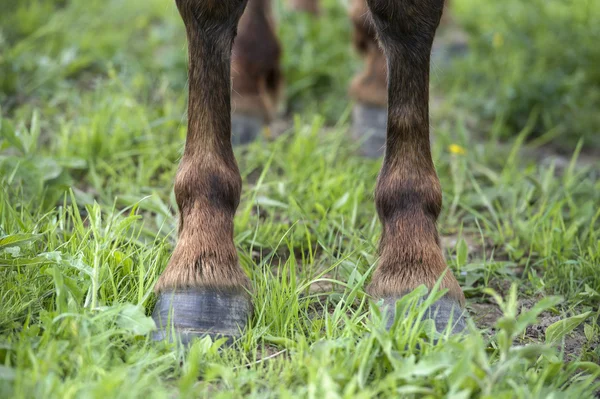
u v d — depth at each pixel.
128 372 2.94
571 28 8.48
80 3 8.77
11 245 3.59
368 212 4.93
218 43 3.47
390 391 2.87
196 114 3.53
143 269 3.64
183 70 7.25
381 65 6.14
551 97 6.98
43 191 4.62
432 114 7.04
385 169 3.62
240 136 5.94
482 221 5.18
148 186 5.14
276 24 7.93
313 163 5.54
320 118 5.98
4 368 2.77
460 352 3.09
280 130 6.57
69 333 3.08
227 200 3.53
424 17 3.46
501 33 8.53
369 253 4.22
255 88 5.98
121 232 3.93
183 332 3.30
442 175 5.70
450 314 3.38
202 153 3.52
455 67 7.91
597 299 4.07
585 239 4.64
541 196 5.29
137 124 5.68
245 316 3.45
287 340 3.27
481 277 4.36
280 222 4.79
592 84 7.75
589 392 3.04
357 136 6.24
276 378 3.03
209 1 3.41
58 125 5.93
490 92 7.48
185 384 2.79
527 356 3.00
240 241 4.29
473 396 2.91
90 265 3.61
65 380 2.87
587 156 6.59
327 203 4.91
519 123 6.91
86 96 6.27
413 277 3.47
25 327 3.13
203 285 3.41
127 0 9.37
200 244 3.46
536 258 4.66
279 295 3.59
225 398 2.75
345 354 3.11
